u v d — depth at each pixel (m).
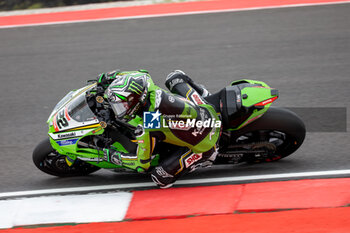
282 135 18.55
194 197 16.41
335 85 26.17
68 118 16.92
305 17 37.28
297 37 33.59
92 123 16.73
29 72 31.23
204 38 34.62
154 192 16.98
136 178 18.55
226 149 17.86
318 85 26.33
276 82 27.11
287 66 29.19
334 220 14.31
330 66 28.75
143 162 16.20
